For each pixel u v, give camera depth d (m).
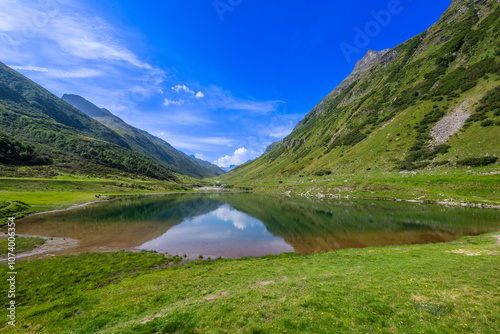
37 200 81.06
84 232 46.16
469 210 60.34
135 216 67.38
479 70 134.38
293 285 16.58
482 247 25.34
